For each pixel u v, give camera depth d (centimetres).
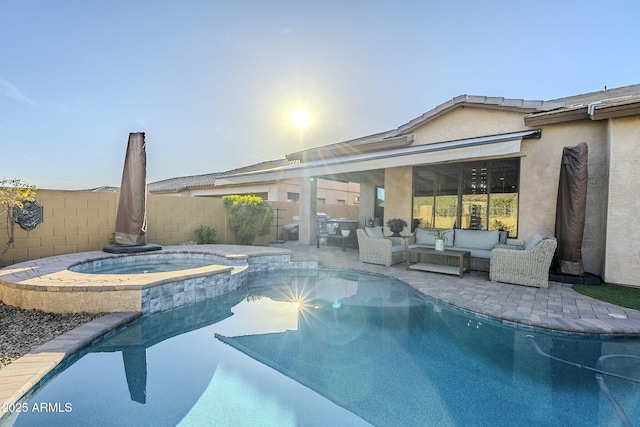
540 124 1072
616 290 850
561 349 559
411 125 1400
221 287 873
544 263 880
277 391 432
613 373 478
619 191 899
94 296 662
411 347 571
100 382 448
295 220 2192
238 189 2823
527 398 418
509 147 918
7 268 835
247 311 767
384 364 511
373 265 1229
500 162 1199
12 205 921
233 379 463
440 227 1370
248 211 1634
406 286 959
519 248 1035
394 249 1239
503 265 944
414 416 383
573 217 941
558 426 364
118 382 449
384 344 585
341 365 510
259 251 1216
